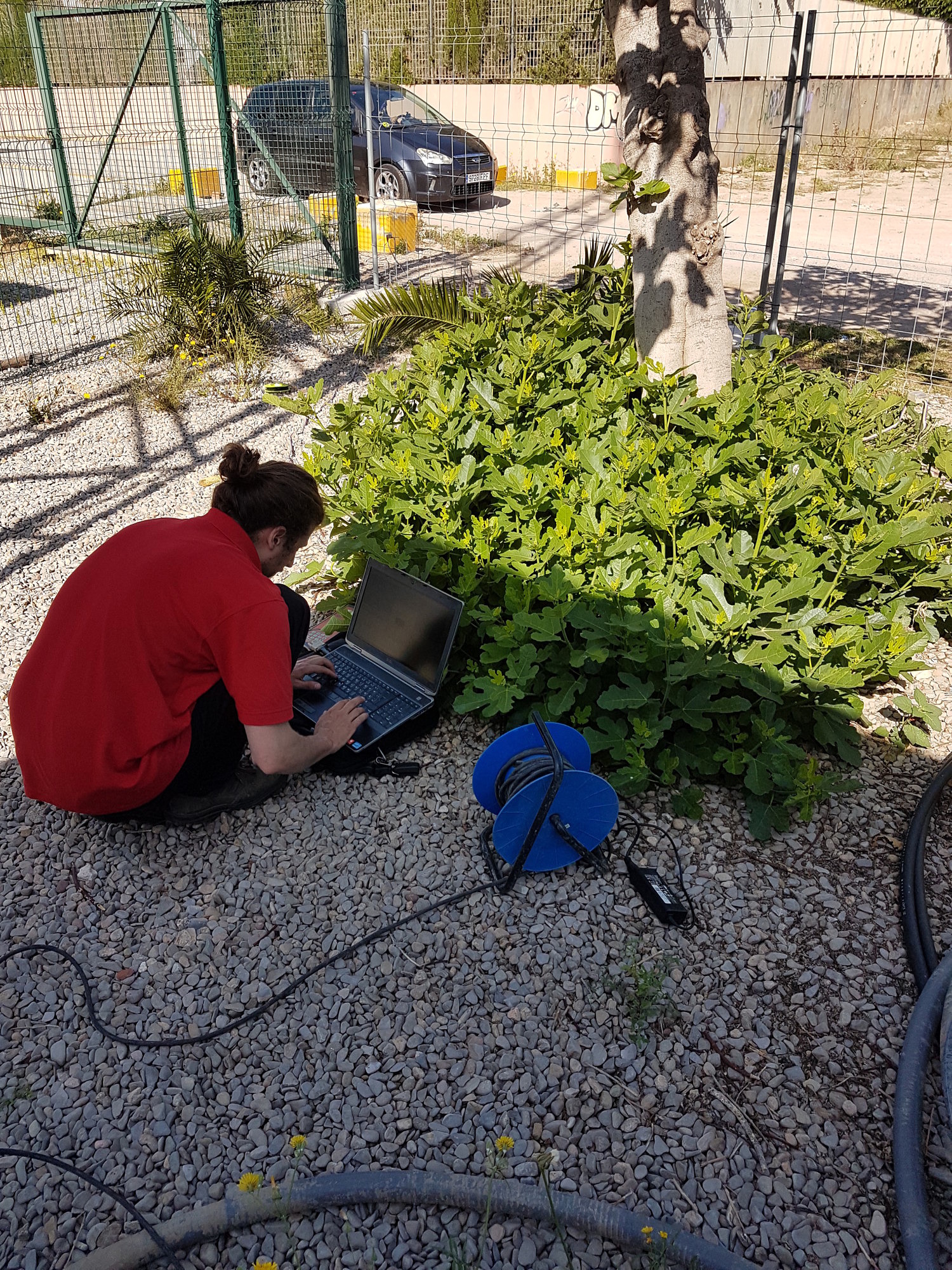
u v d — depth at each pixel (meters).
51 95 11.21
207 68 9.68
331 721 3.10
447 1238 2.02
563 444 4.32
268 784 3.12
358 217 10.82
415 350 5.42
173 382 7.06
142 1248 1.98
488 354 5.20
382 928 2.74
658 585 3.38
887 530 3.45
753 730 3.12
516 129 18.03
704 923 2.75
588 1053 2.38
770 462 3.95
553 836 2.81
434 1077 2.34
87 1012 2.52
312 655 3.57
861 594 3.83
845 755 3.13
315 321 8.15
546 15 17.19
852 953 2.65
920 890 2.76
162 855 3.01
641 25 4.30
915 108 21.55
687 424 4.16
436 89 18.69
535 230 12.97
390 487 3.97
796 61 6.23
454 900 2.81
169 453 6.09
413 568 3.60
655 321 4.77
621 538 3.46
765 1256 1.97
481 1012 2.50
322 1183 2.06
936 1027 2.33
